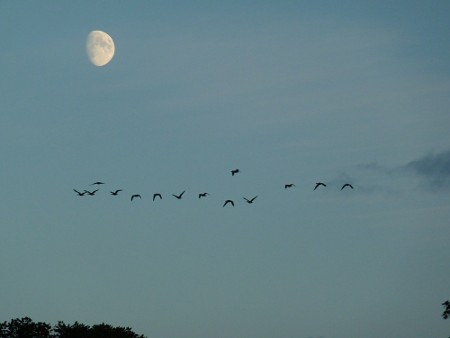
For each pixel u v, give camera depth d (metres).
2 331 130.38
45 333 131.50
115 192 83.31
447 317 112.62
